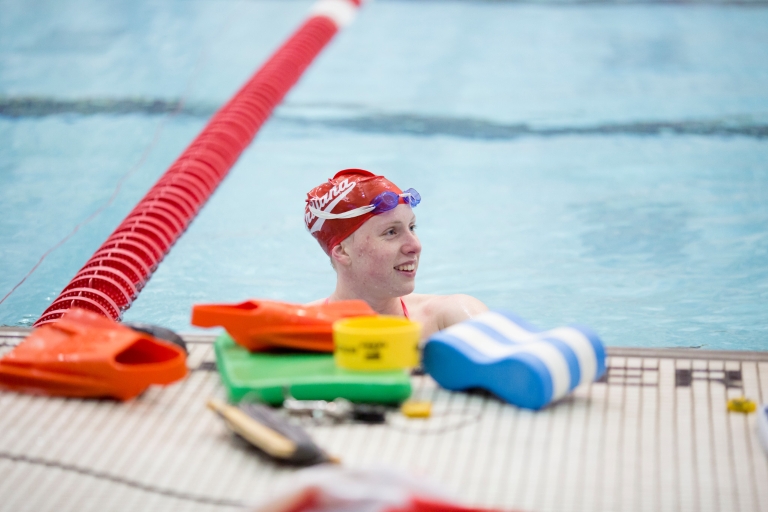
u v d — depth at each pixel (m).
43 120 12.38
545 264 8.12
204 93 13.79
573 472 3.50
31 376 4.09
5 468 3.53
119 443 3.72
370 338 4.00
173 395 4.19
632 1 20.31
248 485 3.40
